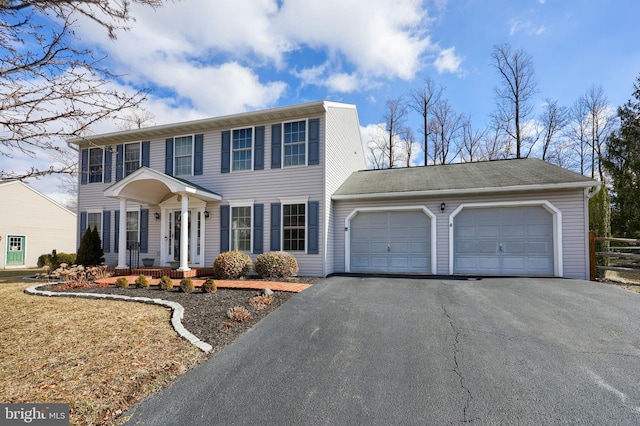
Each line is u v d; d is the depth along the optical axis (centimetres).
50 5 329
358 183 1285
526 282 854
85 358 405
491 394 331
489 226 1041
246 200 1169
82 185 1380
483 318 559
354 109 1480
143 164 1303
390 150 2831
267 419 293
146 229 1272
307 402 320
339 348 448
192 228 1218
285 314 599
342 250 1170
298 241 1105
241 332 510
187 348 441
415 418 293
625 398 322
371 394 334
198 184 1227
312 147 1110
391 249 1130
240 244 1172
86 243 1223
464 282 874
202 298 715
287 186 1128
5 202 1986
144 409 306
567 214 959
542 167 1142
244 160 1189
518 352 427
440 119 2691
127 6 384
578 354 420
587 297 685
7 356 411
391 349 443
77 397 316
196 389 343
